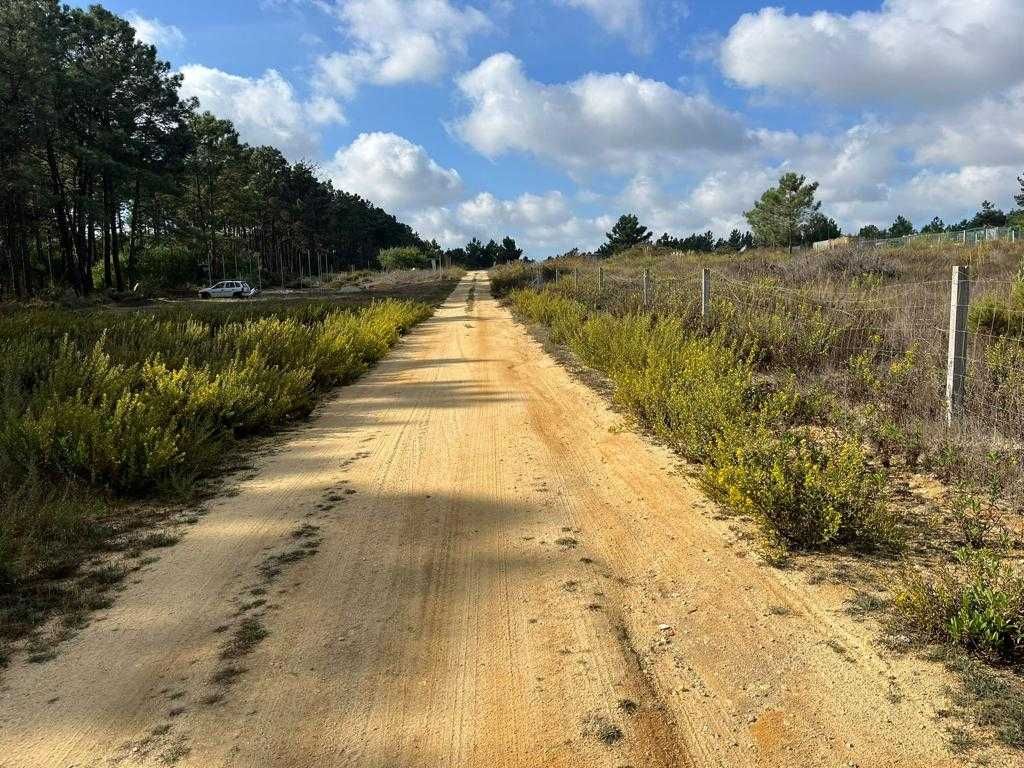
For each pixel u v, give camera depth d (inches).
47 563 163.3
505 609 135.6
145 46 1895.9
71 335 500.7
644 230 3494.1
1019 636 107.4
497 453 252.1
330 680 113.3
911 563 142.6
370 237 5221.5
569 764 92.0
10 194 1524.4
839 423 239.6
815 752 91.9
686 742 95.5
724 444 190.2
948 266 756.0
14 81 1413.6
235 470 243.0
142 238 2434.8
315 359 428.1
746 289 480.7
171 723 103.6
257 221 3191.4
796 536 154.7
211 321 712.4
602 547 163.8
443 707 105.3
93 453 211.6
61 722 105.0
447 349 626.8
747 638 121.0
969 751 89.7
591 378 408.2
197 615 137.6
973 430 202.7
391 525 183.2
